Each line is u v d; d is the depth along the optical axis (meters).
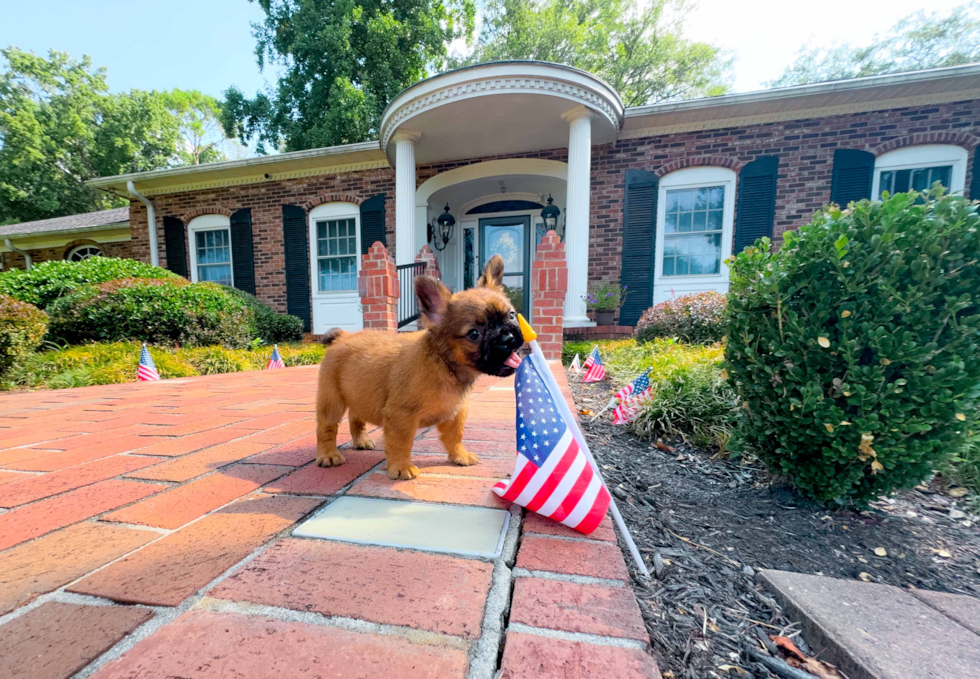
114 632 0.96
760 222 9.41
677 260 10.05
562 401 1.70
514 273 12.41
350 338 2.34
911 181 8.81
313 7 17.08
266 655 0.90
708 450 2.96
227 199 12.59
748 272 2.28
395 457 1.98
